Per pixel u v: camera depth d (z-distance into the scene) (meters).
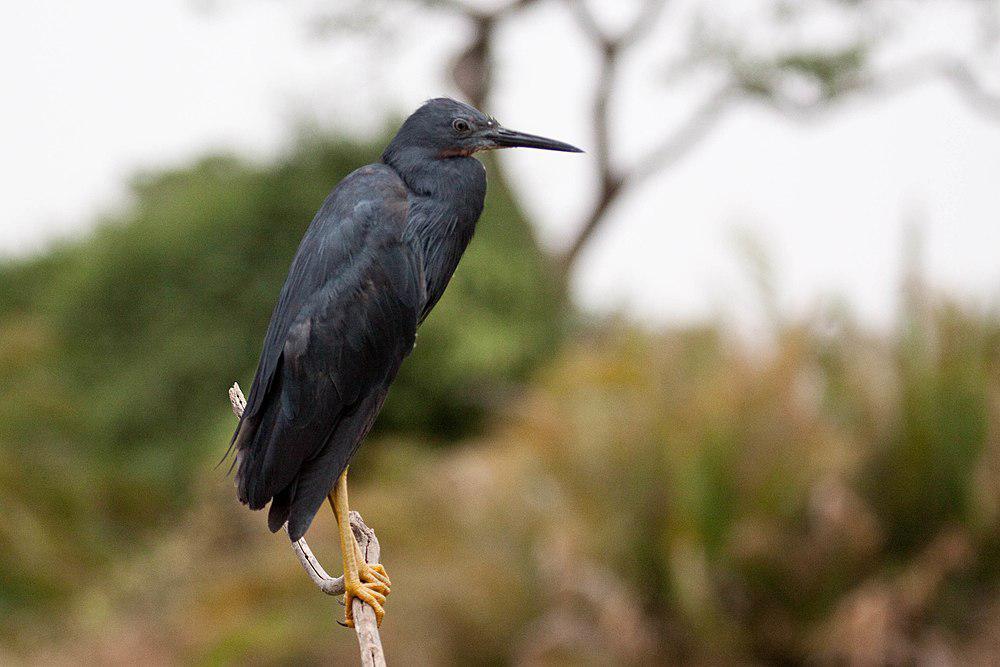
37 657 14.97
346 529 6.35
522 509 12.20
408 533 13.03
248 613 13.27
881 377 11.80
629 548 11.42
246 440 6.30
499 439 14.80
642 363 12.87
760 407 11.45
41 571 16.58
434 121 6.76
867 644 10.83
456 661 11.55
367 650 5.97
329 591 6.32
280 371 6.28
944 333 11.80
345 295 6.34
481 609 11.60
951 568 11.32
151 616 15.51
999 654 11.12
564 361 15.45
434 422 18.52
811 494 11.34
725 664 11.03
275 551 14.08
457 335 18.30
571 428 12.33
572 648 11.10
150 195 22.56
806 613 11.15
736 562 11.23
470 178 6.77
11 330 22.77
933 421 11.51
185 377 19.05
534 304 19.28
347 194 6.55
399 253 6.46
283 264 19.00
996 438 11.61
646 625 11.25
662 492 11.51
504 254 19.52
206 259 19.25
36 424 19.83
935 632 11.24
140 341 19.75
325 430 6.30
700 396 11.79
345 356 6.32
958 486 11.45
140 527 18.23
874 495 11.65
